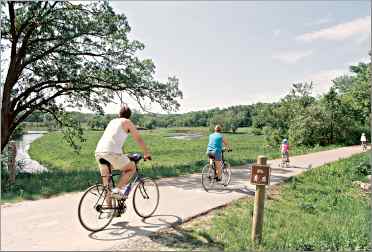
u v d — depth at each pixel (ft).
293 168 55.06
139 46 60.39
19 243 17.81
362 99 133.18
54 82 57.98
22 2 51.31
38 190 30.09
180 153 126.62
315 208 31.24
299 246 20.75
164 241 18.80
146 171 44.24
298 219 26.66
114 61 60.18
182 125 497.46
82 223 19.52
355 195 39.58
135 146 162.20
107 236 19.17
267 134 147.02
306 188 39.06
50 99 59.31
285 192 36.01
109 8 57.26
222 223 22.52
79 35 56.03
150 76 61.21
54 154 134.62
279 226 24.12
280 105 147.33
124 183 21.44
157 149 146.41
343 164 61.67
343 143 128.26
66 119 66.03
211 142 34.40
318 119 128.98
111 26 57.36
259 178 20.03
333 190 40.52
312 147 124.36
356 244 22.86
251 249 18.98
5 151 35.35
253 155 89.92
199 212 24.58
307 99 145.18
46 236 18.90
